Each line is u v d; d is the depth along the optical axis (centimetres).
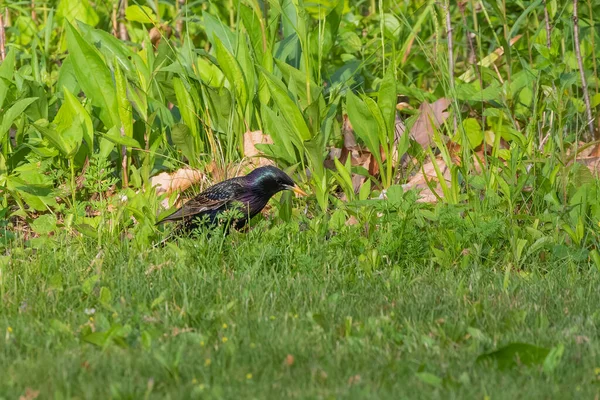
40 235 1136
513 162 1109
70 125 1228
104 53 1354
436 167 1130
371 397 643
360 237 1042
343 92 1320
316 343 755
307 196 1174
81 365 703
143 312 825
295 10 1369
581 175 1138
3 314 832
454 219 1034
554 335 775
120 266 955
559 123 1159
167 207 1239
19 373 693
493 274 973
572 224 1077
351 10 1694
